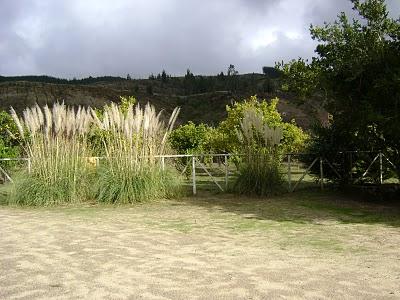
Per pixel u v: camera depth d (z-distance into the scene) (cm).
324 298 339
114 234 625
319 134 1178
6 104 6500
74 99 7038
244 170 1116
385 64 889
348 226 689
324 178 1228
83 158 1020
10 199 959
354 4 1036
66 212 855
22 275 407
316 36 1083
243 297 341
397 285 372
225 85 9525
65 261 462
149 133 1049
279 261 462
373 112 869
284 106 5256
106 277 399
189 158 1332
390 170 1179
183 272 416
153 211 866
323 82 983
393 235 608
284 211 857
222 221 746
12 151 1246
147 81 11200
